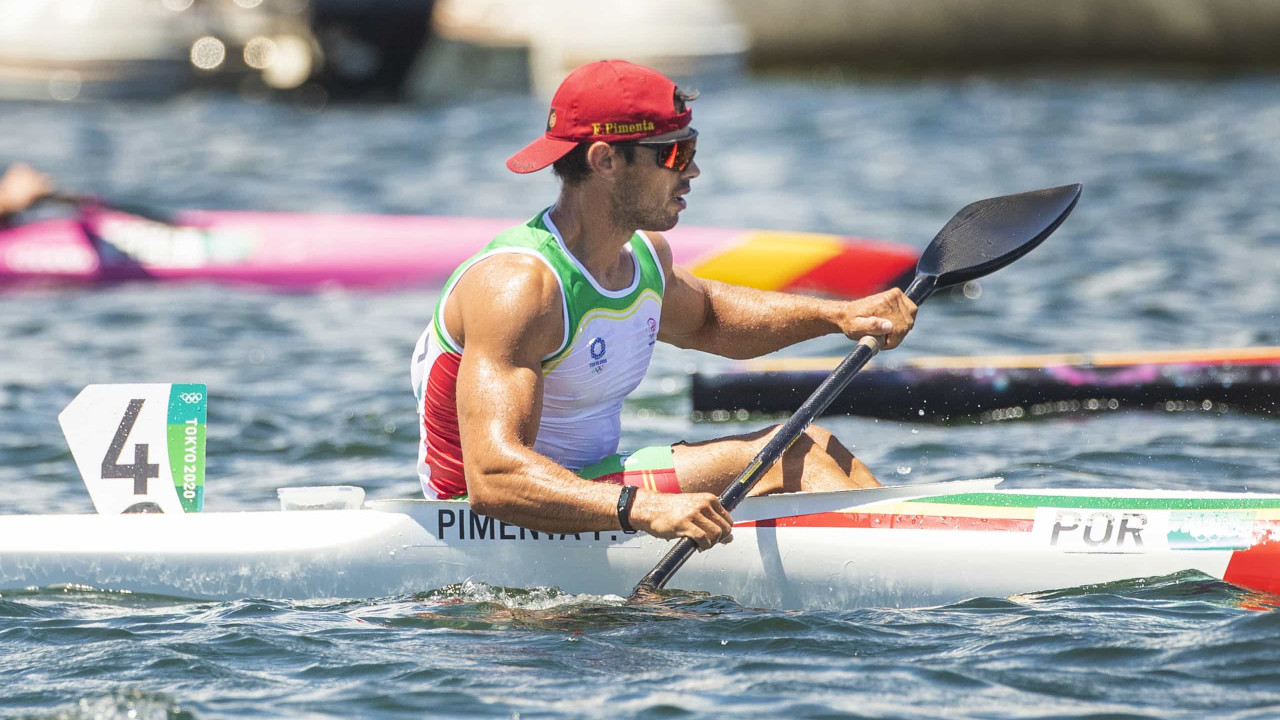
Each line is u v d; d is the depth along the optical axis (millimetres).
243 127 59406
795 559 14367
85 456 14961
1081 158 50312
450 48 71625
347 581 14555
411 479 20266
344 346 29094
